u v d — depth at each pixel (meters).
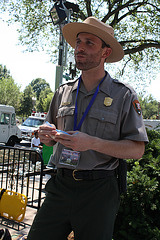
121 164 1.66
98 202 1.50
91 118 1.57
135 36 12.27
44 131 1.45
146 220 2.87
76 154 1.56
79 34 1.67
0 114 14.65
